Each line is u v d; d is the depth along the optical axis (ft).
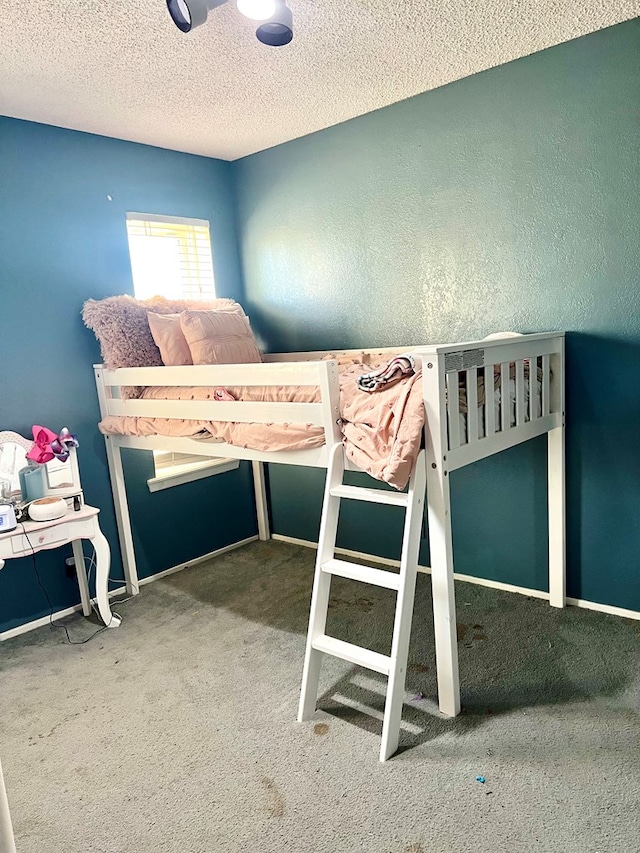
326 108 8.93
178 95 8.08
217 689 6.97
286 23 5.37
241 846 4.74
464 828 4.76
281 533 12.21
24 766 5.86
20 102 8.02
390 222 9.33
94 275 9.55
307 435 6.71
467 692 6.53
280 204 10.75
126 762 5.82
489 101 8.00
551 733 5.79
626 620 7.91
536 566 8.75
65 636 8.60
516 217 8.06
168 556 10.81
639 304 7.30
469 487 9.21
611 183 7.25
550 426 7.78
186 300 10.20
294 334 11.08
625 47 6.88
